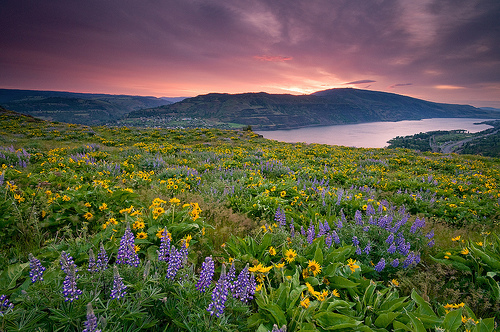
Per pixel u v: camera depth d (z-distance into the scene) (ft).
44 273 8.13
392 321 8.89
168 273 8.23
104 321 5.64
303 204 22.58
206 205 20.90
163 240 9.11
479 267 12.82
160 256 8.95
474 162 76.64
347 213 21.49
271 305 8.54
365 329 8.45
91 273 8.02
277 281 11.01
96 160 42.52
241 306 8.46
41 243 12.56
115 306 6.96
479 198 34.17
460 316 8.79
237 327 8.15
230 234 15.48
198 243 13.28
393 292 10.61
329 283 10.91
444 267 13.75
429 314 9.59
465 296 12.01
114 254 10.42
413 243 15.34
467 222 24.02
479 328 8.39
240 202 22.70
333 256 12.13
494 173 58.85
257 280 10.41
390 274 12.63
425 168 62.08
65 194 16.51
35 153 44.04
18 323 6.44
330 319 8.70
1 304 6.29
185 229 12.28
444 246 17.39
